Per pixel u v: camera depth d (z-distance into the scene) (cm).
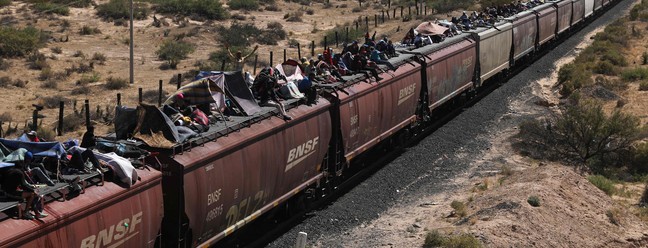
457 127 6222
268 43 11362
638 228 4353
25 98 7419
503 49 7912
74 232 2261
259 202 3422
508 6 9256
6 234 2050
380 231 3856
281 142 3506
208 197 2911
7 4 13362
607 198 4697
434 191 4662
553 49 10975
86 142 2788
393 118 5072
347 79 4456
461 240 3438
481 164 5347
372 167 4916
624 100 7981
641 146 5828
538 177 4662
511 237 3600
